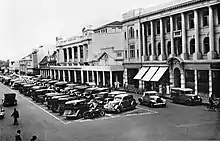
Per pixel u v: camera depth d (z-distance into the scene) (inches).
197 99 1338.6
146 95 1406.3
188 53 1673.2
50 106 1393.9
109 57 2420.0
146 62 2010.3
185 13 1669.5
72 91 1738.4
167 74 1809.8
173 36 1766.7
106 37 2773.1
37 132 933.2
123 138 805.9
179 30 1715.1
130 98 1295.5
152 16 1939.0
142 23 2069.4
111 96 1414.9
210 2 1473.9
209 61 1472.7
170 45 1840.6
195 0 1547.7
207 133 811.4
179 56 1722.4
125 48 2284.7
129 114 1181.7
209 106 1214.9
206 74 1525.6
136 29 2129.7
